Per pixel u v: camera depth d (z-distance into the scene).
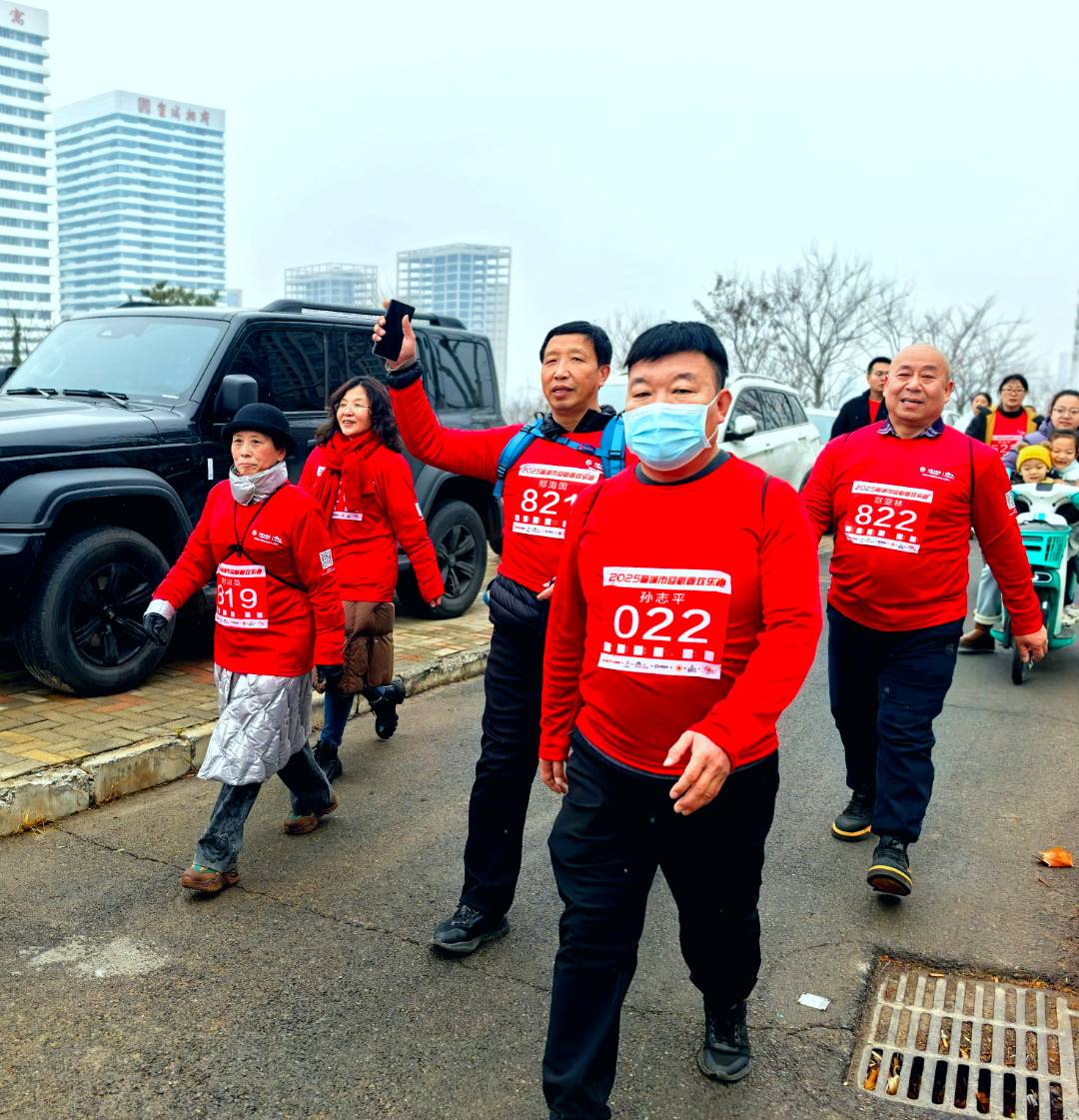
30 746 4.49
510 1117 2.44
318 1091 2.51
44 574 4.98
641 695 2.16
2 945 3.16
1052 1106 2.53
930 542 3.68
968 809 4.46
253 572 3.50
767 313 29.91
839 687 4.04
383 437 4.48
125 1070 2.57
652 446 2.06
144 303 7.05
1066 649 7.58
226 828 3.51
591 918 2.19
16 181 180.62
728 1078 2.57
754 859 2.32
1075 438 7.05
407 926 3.35
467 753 5.07
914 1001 2.98
